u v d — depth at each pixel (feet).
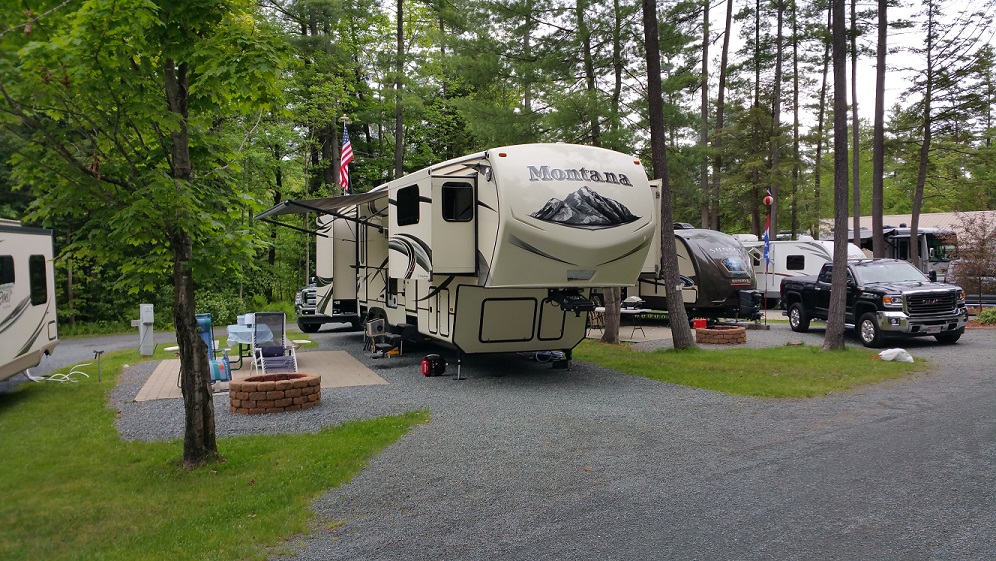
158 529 14.55
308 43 76.33
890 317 43.11
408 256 33.27
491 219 28.53
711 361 36.83
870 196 163.73
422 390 30.53
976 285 61.41
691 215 108.99
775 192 88.99
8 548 13.58
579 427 23.08
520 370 35.73
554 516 15.23
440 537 14.19
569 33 49.55
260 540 14.03
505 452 20.18
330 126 88.89
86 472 18.45
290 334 57.57
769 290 78.23
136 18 15.14
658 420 23.98
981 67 66.90
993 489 16.25
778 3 87.25
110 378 34.40
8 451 20.67
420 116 89.10
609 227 28.71
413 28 86.12
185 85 18.42
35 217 17.24
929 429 21.94
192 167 19.10
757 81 94.68
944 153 90.84
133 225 16.51
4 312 28.14
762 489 16.66
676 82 52.24
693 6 51.60
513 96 78.43
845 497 15.98
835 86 39.52
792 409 25.38
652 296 61.46
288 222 86.33
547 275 28.60
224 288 77.77
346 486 17.34
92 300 70.85
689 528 14.38
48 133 16.05
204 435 19.07
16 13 15.07
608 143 47.44
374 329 41.50
